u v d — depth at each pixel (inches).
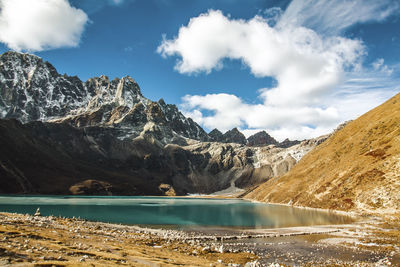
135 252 1286.9
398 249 1966.0
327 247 2090.3
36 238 1196.5
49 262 762.2
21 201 7362.2
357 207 4468.5
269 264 1531.7
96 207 6363.2
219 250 1823.3
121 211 5551.2
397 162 4527.6
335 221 3715.6
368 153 5556.1
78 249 1095.6
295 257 1756.9
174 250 1672.0
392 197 4015.8
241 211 5999.0
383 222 3341.5
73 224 2385.6
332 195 5433.1
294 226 3398.1
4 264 680.4
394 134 5354.3
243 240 2427.4
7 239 1034.7
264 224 3663.9
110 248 1296.8
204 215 5073.8
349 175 5452.8
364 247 2059.5
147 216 4707.2
